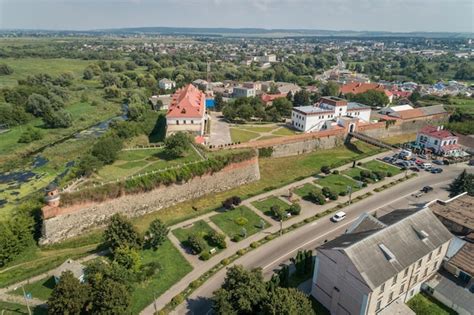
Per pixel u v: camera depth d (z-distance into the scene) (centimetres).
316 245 7088
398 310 5169
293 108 14438
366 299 4738
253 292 4966
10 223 7088
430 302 5641
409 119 15375
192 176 9169
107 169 9144
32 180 10338
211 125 14375
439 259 5959
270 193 9431
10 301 5709
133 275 5966
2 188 9800
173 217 8494
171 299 5678
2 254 6600
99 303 4947
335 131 13175
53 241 7388
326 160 11988
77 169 9112
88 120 16625
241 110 14975
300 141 12412
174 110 11862
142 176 8462
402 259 5138
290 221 7994
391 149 11938
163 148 10700
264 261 6606
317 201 8806
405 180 10194
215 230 7625
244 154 10112
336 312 5350
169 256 6762
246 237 7388
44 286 6031
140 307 5525
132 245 6619
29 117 15875
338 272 5125
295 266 6275
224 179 9800
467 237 6450
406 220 5688
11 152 12362
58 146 13062
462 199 7794
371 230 5581
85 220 7738
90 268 5669
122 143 11100
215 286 5972
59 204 7388
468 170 10988
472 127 14388
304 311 4644
